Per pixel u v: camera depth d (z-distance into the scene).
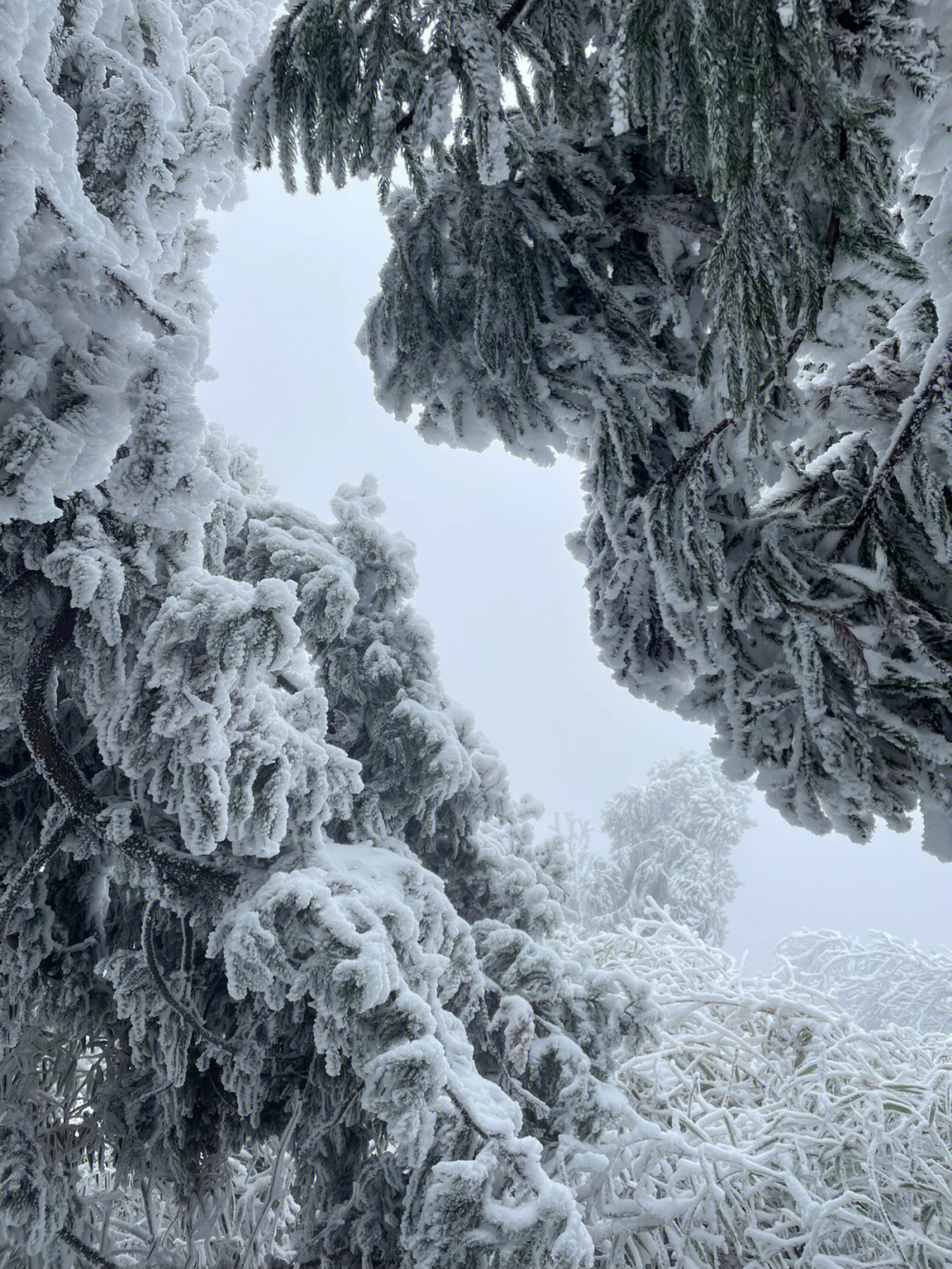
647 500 2.62
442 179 2.69
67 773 2.91
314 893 2.88
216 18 3.41
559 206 2.57
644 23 1.86
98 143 2.24
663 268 2.59
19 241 1.91
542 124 2.40
